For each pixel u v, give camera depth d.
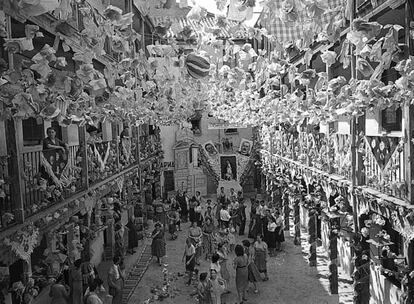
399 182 9.16
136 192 21.14
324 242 18.91
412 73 6.20
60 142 11.29
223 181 32.78
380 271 11.09
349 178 12.34
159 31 6.94
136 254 19.30
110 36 5.89
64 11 5.03
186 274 16.02
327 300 13.30
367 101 7.63
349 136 12.28
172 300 13.91
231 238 18.41
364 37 5.84
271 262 17.41
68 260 10.98
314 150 16.39
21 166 8.56
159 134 31.41
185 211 25.97
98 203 14.55
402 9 9.44
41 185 9.19
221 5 4.98
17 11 4.05
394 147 9.90
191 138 33.19
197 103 20.00
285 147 21.88
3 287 7.86
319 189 15.40
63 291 10.34
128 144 20.44
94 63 13.19
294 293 13.99
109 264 17.75
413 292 9.14
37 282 10.22
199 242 17.11
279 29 8.58
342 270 15.98
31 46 5.06
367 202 10.99
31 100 5.77
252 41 18.95
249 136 34.06
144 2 4.94
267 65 10.27
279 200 24.34
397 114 10.66
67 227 10.95
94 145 14.47
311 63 16.30
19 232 8.04
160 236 17.64
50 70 5.53
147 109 14.42
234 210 22.14
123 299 13.87
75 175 12.23
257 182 33.34
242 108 18.84
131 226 19.44
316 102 9.71
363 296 11.89
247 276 13.40
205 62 9.17
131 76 9.45
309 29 6.48
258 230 19.67
